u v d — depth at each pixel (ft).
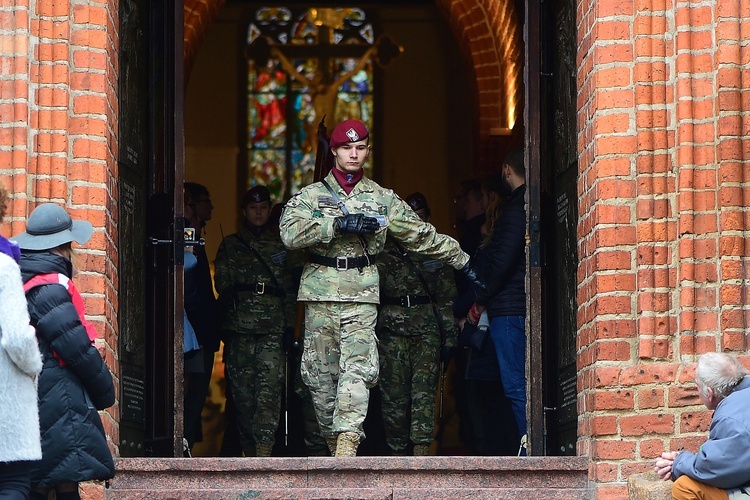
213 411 119.14
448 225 147.33
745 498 49.14
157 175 69.00
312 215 64.75
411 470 58.18
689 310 57.93
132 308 64.59
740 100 58.08
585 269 61.36
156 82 69.72
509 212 69.31
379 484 58.13
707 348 57.93
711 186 58.34
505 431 76.89
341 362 64.34
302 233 63.77
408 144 148.66
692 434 57.62
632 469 57.67
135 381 64.59
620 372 58.39
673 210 59.06
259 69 150.30
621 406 58.08
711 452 49.01
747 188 57.72
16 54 58.75
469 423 87.76
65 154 59.16
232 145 149.28
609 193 59.47
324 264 64.75
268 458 58.18
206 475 58.18
